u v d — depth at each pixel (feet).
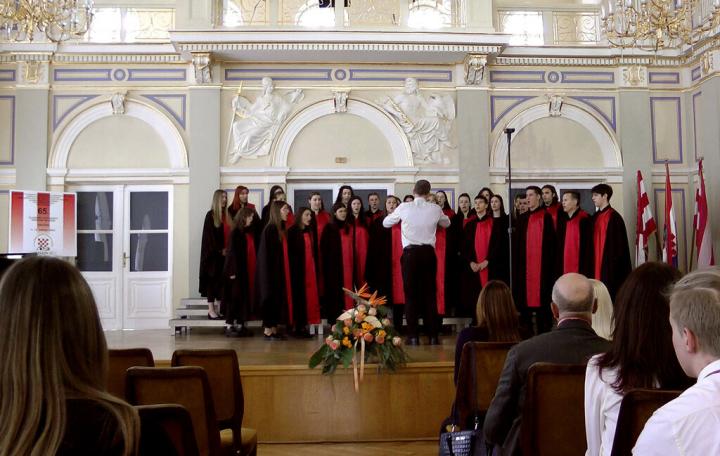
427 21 30.78
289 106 30.71
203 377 9.80
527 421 8.67
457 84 31.17
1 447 3.65
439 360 17.70
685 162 31.63
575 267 25.29
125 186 30.83
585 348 9.07
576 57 31.42
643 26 22.43
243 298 25.36
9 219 28.32
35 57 30.01
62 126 30.22
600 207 25.81
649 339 6.66
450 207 29.04
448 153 31.09
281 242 24.31
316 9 30.35
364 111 30.94
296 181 30.96
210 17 29.45
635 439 6.06
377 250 25.99
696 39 29.76
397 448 16.38
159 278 30.71
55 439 3.64
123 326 30.42
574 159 31.53
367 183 31.17
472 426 12.23
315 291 25.07
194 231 29.91
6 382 3.78
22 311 3.87
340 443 16.92
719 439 3.92
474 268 25.52
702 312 4.42
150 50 30.14
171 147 30.42
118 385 12.26
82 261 30.60
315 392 17.06
